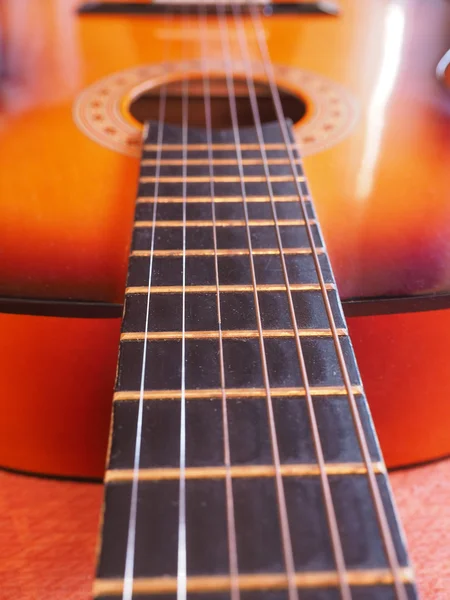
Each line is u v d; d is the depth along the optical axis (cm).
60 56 29
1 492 23
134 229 16
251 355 12
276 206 17
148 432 11
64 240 17
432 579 21
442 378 19
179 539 9
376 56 29
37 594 20
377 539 9
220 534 9
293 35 31
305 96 25
